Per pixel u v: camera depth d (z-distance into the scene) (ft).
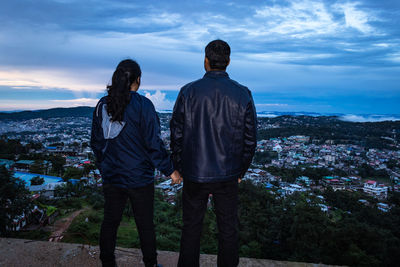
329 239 53.93
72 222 77.10
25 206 60.39
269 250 64.18
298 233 56.95
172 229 76.54
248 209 86.07
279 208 75.97
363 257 50.26
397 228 108.47
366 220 119.14
